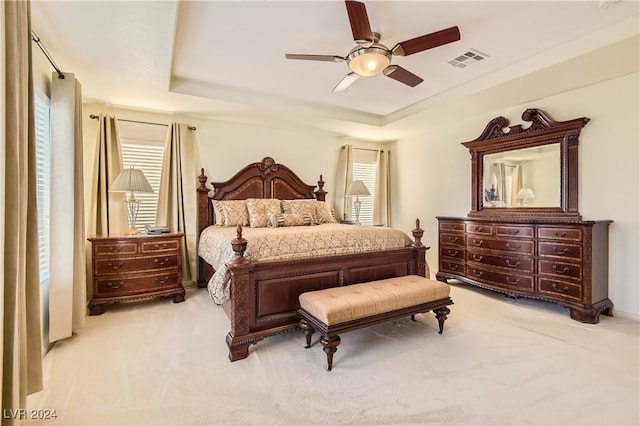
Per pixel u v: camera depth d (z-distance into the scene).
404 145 5.72
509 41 2.60
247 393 1.82
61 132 2.47
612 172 3.13
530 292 3.34
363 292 2.46
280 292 2.49
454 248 4.22
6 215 1.35
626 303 3.04
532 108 3.71
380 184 5.93
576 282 2.98
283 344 2.48
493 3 2.11
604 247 3.09
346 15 2.21
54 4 1.87
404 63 2.99
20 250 1.51
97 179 3.64
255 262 2.40
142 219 4.01
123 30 2.17
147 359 2.22
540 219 3.48
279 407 1.70
